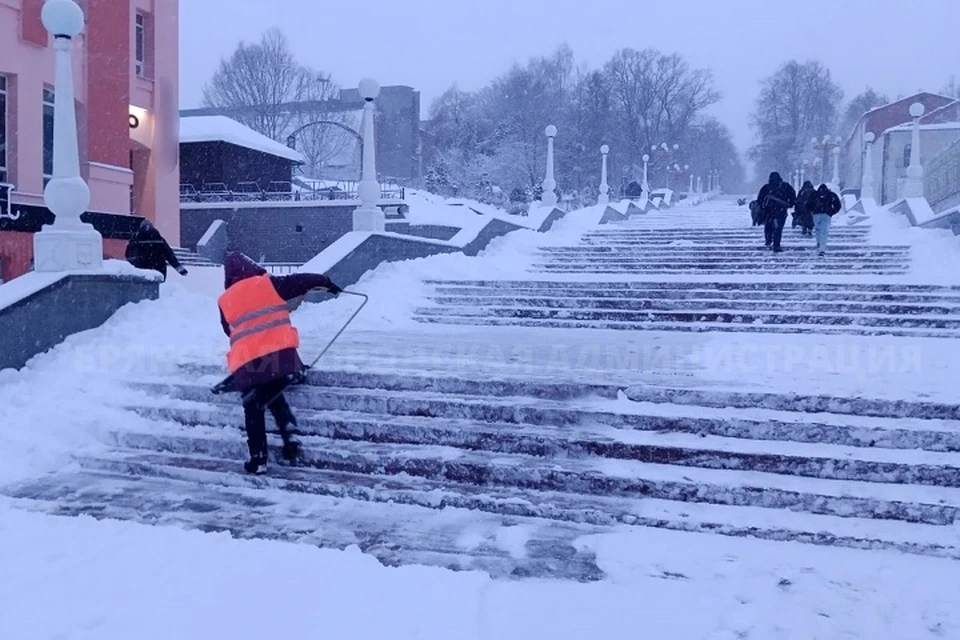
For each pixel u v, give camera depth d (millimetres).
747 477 5082
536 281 12242
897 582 4004
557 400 6219
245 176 36812
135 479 5832
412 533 4719
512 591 3936
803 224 17938
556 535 4668
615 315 10914
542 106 87000
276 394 5758
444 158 72062
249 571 4141
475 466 5398
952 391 5863
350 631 3541
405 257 13656
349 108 74500
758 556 4324
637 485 5086
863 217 20656
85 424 6492
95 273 8188
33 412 6582
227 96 78688
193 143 36562
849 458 5031
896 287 10781
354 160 71250
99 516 5023
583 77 92562
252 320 5633
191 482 5738
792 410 5773
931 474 4883
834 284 11039
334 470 5734
